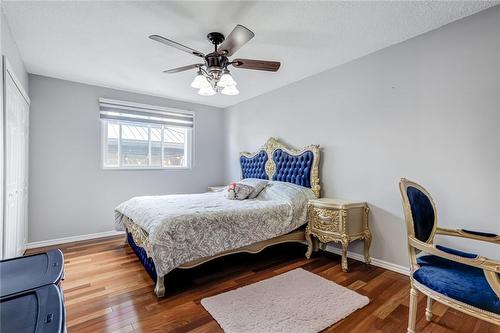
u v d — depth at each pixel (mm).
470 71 2096
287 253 3154
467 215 2102
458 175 2154
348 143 2988
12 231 2312
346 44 2562
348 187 2996
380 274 2498
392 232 2600
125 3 1895
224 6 1926
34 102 3354
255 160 4223
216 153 5121
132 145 4242
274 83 3721
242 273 2529
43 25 2188
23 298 816
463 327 1659
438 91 2275
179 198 3305
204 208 2582
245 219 2555
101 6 1930
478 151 2053
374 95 2738
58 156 3529
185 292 2125
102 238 3754
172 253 2072
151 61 2945
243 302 1956
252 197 3371
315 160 3250
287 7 1942
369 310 1862
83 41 2477
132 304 1932
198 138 4875
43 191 3420
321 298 2014
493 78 1985
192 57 2834
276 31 2293
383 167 2666
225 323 1691
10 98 2168
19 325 667
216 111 5121
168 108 4465
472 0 1890
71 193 3625
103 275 2451
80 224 3688
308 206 2996
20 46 2568
